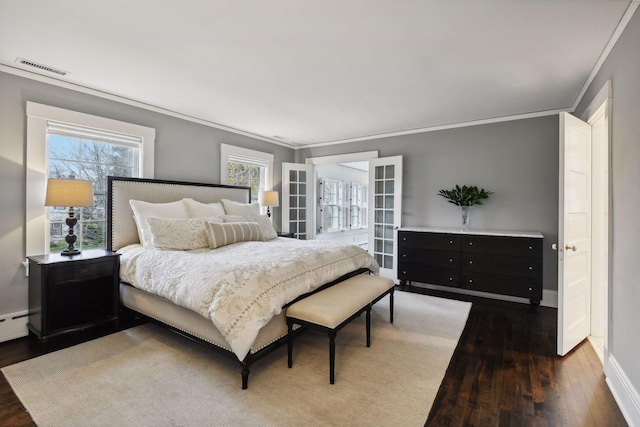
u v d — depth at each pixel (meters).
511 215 3.91
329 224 7.44
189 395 1.85
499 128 3.97
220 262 2.26
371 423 1.62
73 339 2.62
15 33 2.08
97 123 3.11
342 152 5.27
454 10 1.81
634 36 1.73
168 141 3.77
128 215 3.26
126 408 1.72
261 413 1.69
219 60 2.46
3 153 2.59
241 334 1.85
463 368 2.19
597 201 2.78
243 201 4.55
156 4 1.78
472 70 2.60
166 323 2.47
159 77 2.79
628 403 1.70
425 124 4.31
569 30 1.99
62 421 1.62
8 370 2.12
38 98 2.76
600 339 2.69
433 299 3.84
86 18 1.91
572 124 2.44
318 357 2.34
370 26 1.98
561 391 1.92
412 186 4.59
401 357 2.34
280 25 1.98
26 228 2.70
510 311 3.43
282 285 2.16
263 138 5.10
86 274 2.62
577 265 2.53
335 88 3.02
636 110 1.70
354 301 2.30
